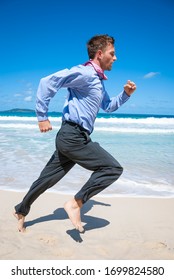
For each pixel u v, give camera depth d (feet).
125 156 26.09
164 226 11.62
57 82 9.23
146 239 10.49
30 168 20.51
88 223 11.81
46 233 10.70
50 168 10.53
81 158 9.93
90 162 9.93
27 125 63.93
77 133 9.71
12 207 13.01
